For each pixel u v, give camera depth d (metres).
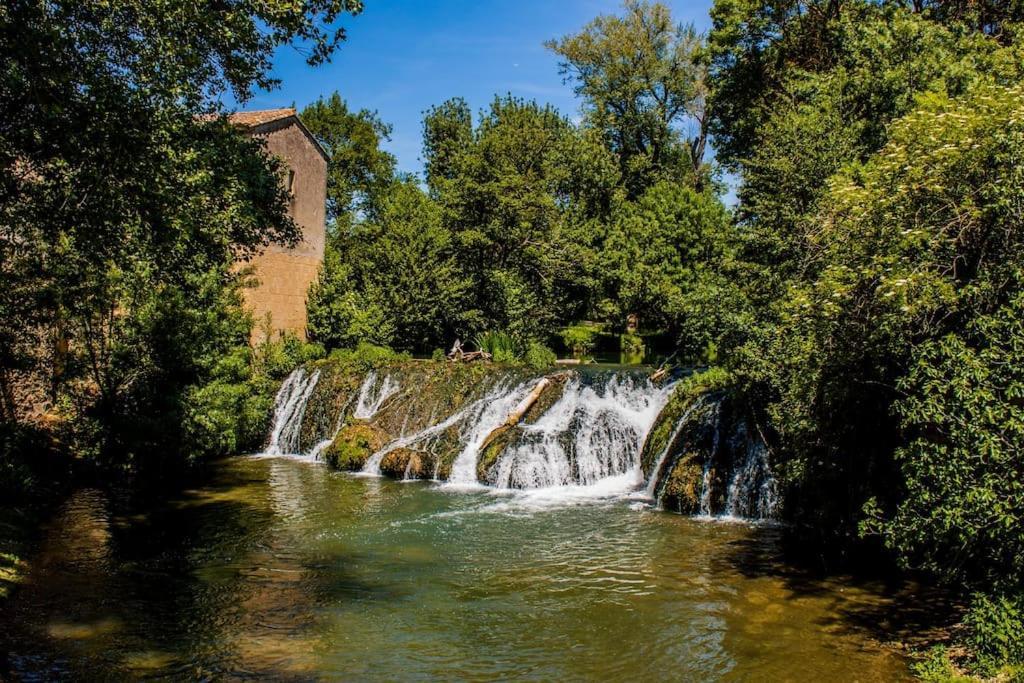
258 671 8.09
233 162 14.80
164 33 10.51
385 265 30.03
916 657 8.15
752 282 15.34
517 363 22.89
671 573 11.40
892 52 18.25
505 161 31.47
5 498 13.65
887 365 9.52
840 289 9.37
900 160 9.23
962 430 7.55
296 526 14.19
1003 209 8.19
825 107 17.41
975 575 8.30
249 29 11.52
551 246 30.14
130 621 9.37
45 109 8.84
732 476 15.14
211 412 18.64
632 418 19.08
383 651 8.70
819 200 14.13
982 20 23.38
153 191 10.66
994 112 8.73
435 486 17.97
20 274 12.96
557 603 10.25
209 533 13.63
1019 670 7.12
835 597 10.16
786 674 7.93
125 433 17.05
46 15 8.97
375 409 22.98
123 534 13.27
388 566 11.88
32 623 9.13
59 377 16.70
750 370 14.13
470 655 8.62
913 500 8.05
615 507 15.70
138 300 17.41
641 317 31.75
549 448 17.98
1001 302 8.10
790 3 29.67
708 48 33.03
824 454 10.78
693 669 8.17
